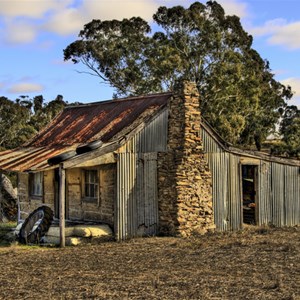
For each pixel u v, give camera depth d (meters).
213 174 20.86
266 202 22.77
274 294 10.10
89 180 20.14
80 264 13.95
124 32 45.97
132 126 19.09
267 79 51.16
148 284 11.14
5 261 14.60
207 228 20.19
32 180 22.66
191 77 43.53
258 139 47.84
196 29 43.59
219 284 11.05
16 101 70.69
